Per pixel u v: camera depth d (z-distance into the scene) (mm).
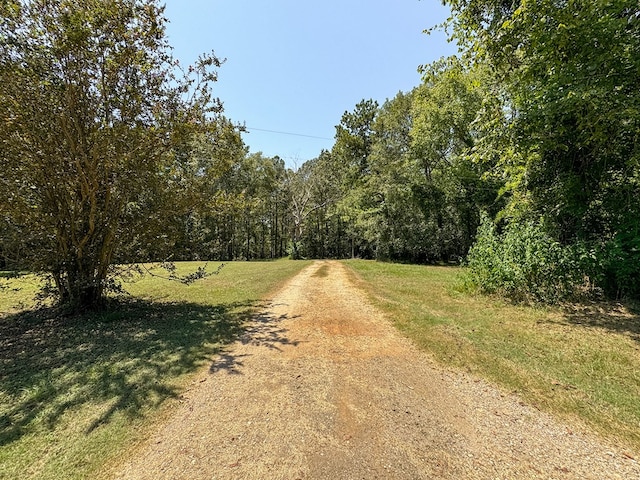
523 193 9094
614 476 2389
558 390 3664
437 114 19688
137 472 2426
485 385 3797
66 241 6840
